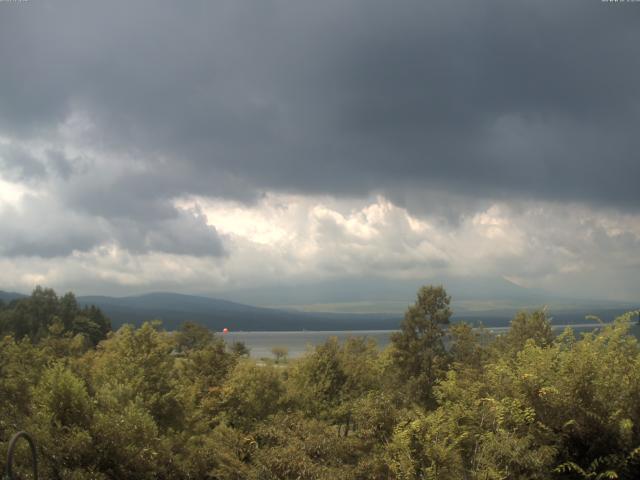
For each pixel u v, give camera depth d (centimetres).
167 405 1842
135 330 2197
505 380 782
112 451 1175
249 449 1165
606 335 740
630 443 659
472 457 742
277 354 4541
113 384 1534
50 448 1107
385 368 3378
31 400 1327
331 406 2548
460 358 3116
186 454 1442
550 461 666
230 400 2256
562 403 699
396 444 770
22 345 2162
